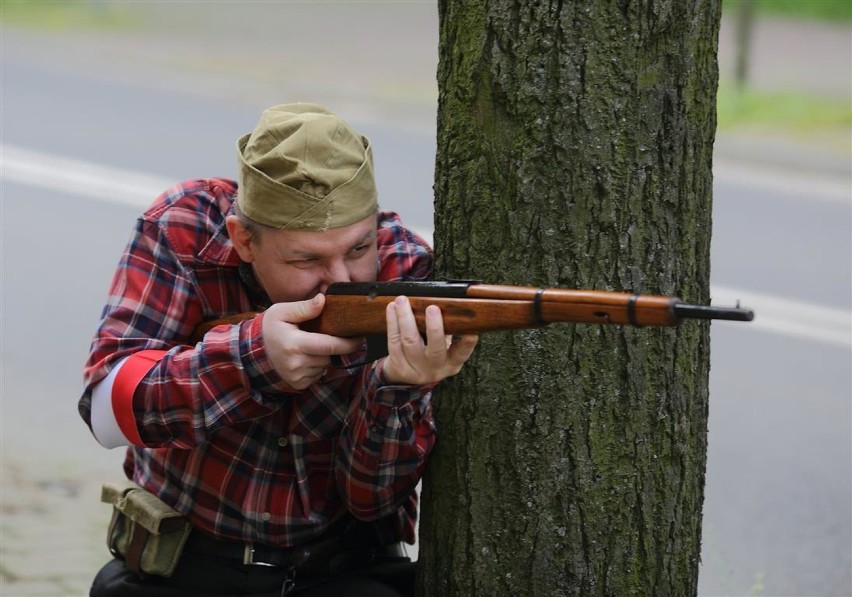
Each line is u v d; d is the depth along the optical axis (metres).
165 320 4.15
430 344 3.48
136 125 20.30
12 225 14.51
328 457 4.20
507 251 3.95
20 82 23.67
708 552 7.98
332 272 3.82
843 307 12.91
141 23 30.73
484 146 3.94
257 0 33.91
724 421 10.10
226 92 24.02
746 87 24.59
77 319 11.79
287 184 3.74
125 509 4.32
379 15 32.81
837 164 19.91
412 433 3.94
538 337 3.95
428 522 4.21
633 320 3.18
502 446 4.02
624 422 3.99
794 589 7.64
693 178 3.97
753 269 14.12
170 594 4.29
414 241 4.30
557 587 4.05
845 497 8.83
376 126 21.92
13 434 9.24
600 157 3.85
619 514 4.03
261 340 3.77
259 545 4.25
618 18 3.79
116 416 3.99
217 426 3.89
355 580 4.28
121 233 14.42
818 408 10.38
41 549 7.34
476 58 3.92
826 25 31.27
